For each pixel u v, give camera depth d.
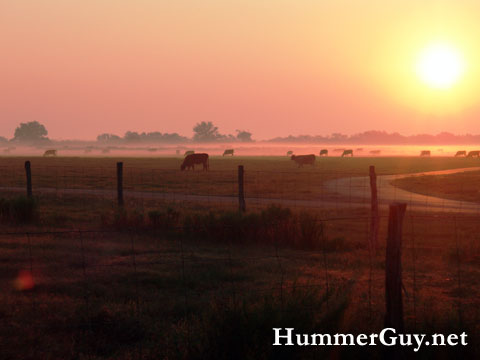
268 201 32.41
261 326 6.64
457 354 6.66
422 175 56.25
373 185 16.39
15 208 21.27
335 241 17.22
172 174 57.47
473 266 14.35
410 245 17.41
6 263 12.66
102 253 14.48
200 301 9.58
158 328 8.27
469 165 86.75
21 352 7.17
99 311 8.65
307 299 7.25
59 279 11.26
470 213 27.33
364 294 10.12
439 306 9.35
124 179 49.06
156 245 16.14
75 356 7.25
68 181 45.28
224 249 15.93
